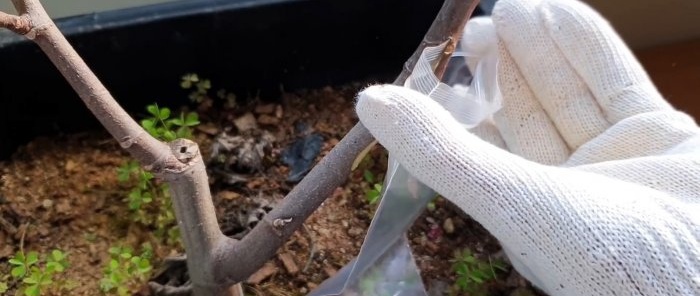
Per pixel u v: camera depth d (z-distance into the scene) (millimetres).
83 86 181
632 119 249
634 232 186
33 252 291
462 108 265
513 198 193
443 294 290
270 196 319
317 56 346
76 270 292
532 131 276
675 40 400
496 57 281
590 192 194
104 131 341
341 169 218
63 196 316
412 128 201
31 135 331
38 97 317
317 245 305
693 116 369
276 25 326
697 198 218
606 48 263
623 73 262
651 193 205
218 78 341
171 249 298
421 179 205
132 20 305
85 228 307
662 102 259
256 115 349
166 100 341
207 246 224
